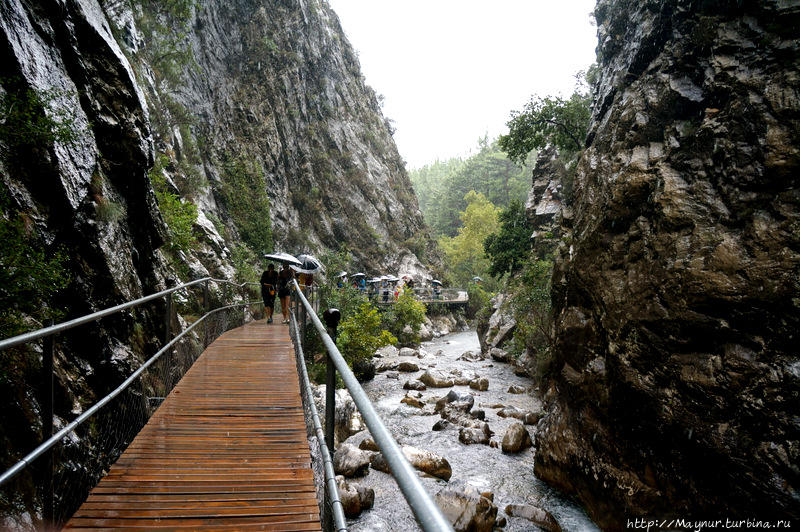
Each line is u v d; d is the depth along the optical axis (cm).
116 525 279
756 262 615
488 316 3228
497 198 10519
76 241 608
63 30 699
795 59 702
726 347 624
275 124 4738
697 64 909
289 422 484
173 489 332
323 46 6103
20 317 417
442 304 4712
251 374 680
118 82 833
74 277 575
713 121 776
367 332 2061
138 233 839
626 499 755
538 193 3538
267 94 4772
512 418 1439
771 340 580
